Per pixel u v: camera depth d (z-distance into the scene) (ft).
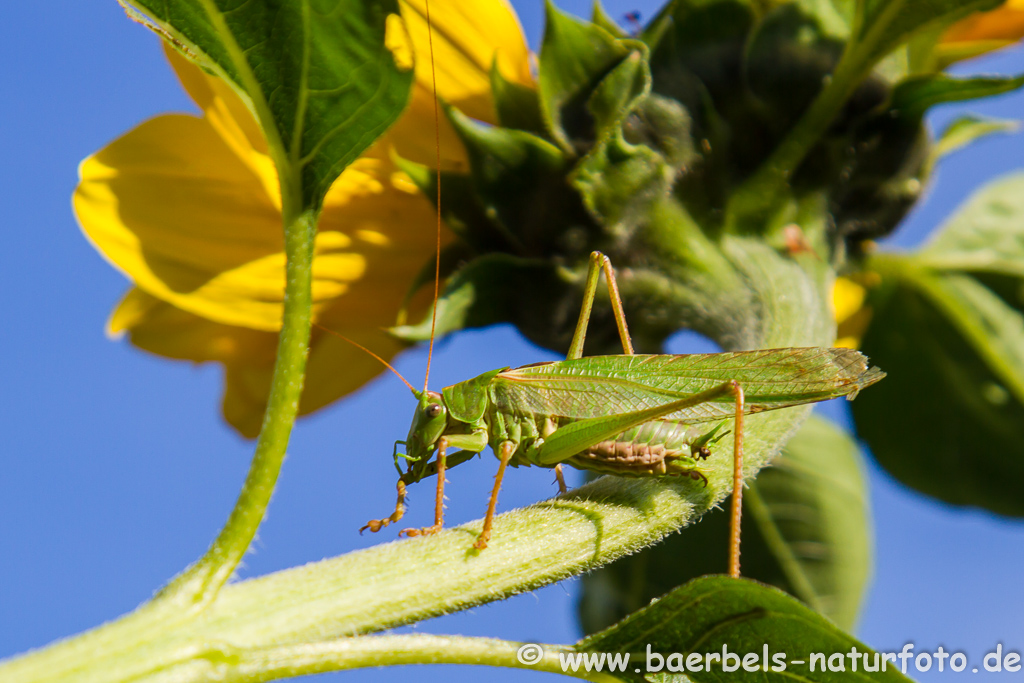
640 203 0.80
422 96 0.82
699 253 0.80
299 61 0.67
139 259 0.84
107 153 0.84
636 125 0.80
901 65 0.82
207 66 0.68
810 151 0.81
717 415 0.74
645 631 0.66
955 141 0.86
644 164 0.79
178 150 0.84
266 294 0.85
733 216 0.81
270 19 0.67
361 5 0.67
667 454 0.72
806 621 0.65
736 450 0.72
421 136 0.82
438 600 0.67
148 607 0.64
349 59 0.67
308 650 0.63
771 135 0.81
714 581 0.65
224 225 0.84
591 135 0.80
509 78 0.82
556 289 0.80
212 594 0.64
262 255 0.84
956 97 0.81
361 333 0.88
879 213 0.83
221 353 0.89
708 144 0.81
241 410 0.90
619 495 0.71
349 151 0.68
